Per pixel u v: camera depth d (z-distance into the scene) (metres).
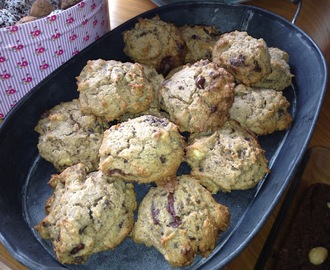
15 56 0.30
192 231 0.24
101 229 0.24
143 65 0.32
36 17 0.32
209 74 0.28
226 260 0.21
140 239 0.24
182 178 0.26
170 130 0.26
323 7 0.43
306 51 0.32
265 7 0.42
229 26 0.36
